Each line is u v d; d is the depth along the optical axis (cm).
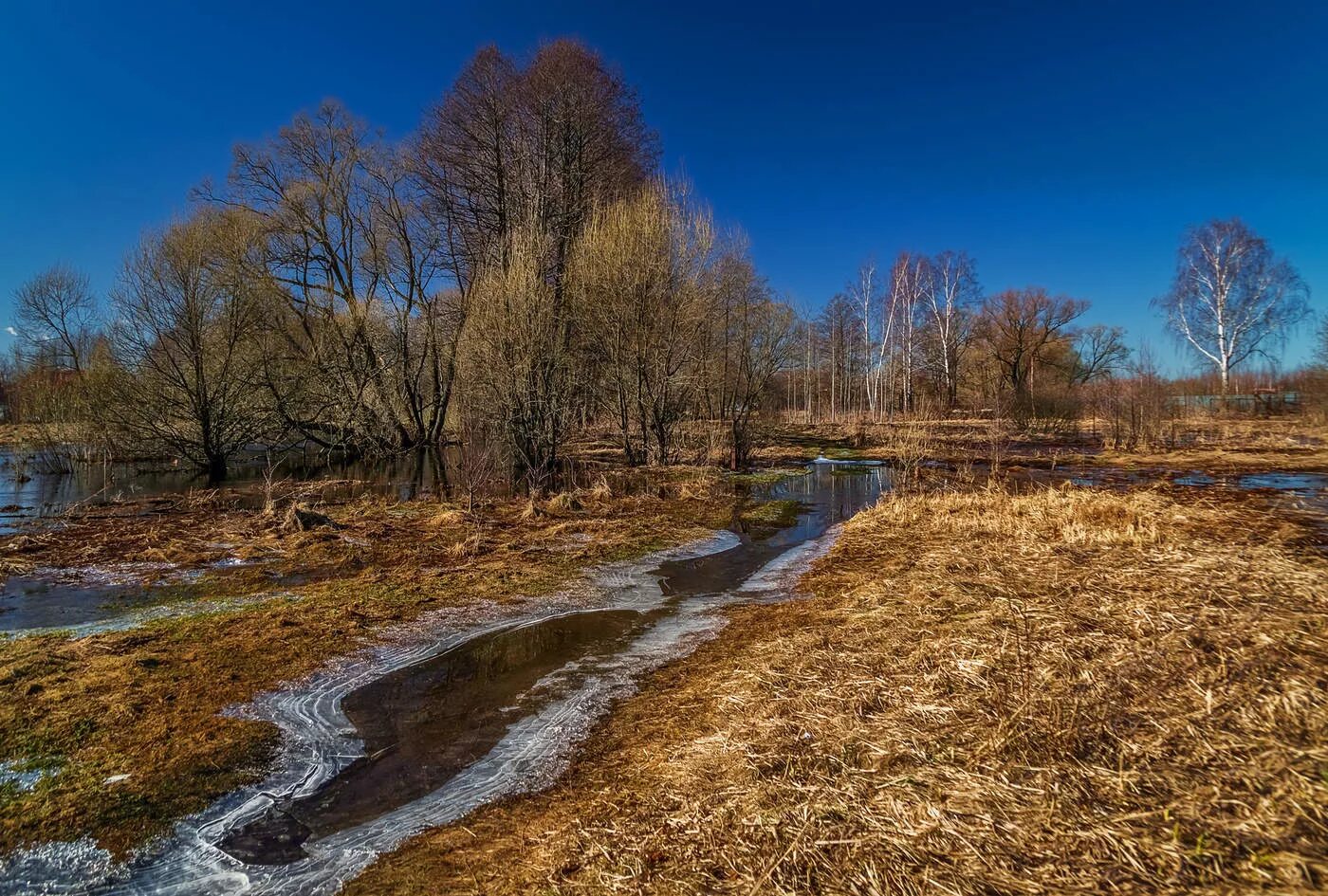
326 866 343
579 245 2173
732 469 2247
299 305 2514
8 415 3194
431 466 2406
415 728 500
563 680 588
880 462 2531
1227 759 327
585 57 2706
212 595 805
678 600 834
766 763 383
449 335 2730
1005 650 495
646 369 2161
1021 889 257
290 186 2464
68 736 462
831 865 284
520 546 1091
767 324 2536
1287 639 455
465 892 315
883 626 621
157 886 329
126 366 1981
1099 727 371
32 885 326
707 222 2162
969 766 347
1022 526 1062
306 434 2453
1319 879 242
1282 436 2817
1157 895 246
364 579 877
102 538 1109
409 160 2608
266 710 516
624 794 389
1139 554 778
